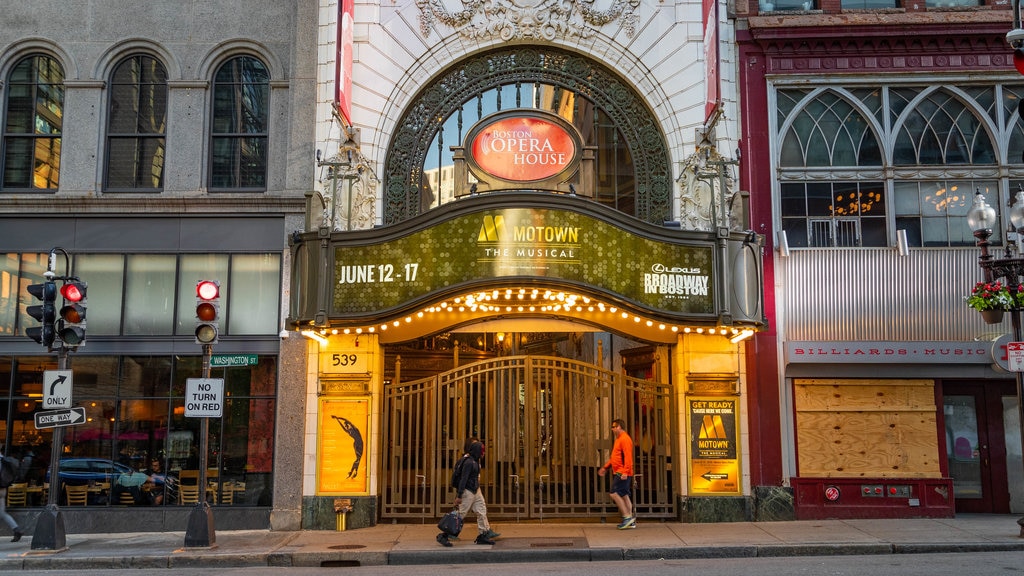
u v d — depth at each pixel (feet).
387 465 50.65
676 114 51.34
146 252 50.72
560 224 43.37
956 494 50.19
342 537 44.37
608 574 33.81
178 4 53.11
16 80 53.01
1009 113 51.80
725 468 48.14
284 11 53.01
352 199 50.03
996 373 48.60
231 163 52.31
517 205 43.34
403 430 49.73
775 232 50.37
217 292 42.75
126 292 50.47
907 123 52.06
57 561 38.93
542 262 42.88
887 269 49.96
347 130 50.01
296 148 51.03
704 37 51.06
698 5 52.06
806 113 52.11
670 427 49.37
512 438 49.03
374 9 52.21
